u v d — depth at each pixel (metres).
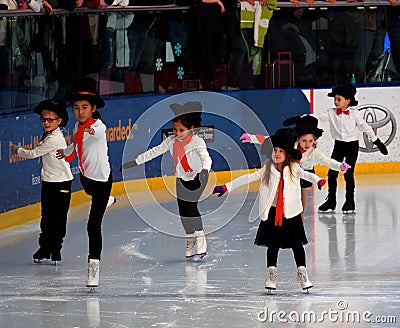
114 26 25.50
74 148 16.64
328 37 28.55
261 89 27.66
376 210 22.97
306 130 18.89
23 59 22.38
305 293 15.67
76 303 15.20
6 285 16.44
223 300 15.27
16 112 21.66
